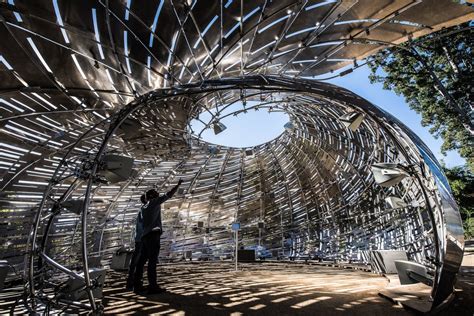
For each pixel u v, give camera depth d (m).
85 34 5.69
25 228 10.41
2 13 4.69
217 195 21.47
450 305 4.84
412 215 10.73
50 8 4.96
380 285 7.57
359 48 8.29
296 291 6.80
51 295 6.49
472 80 19.72
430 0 6.12
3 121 7.29
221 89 5.70
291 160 20.89
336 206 18.23
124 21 5.70
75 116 8.20
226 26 6.59
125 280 9.64
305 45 7.34
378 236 13.90
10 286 9.09
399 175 5.35
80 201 5.85
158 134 10.34
